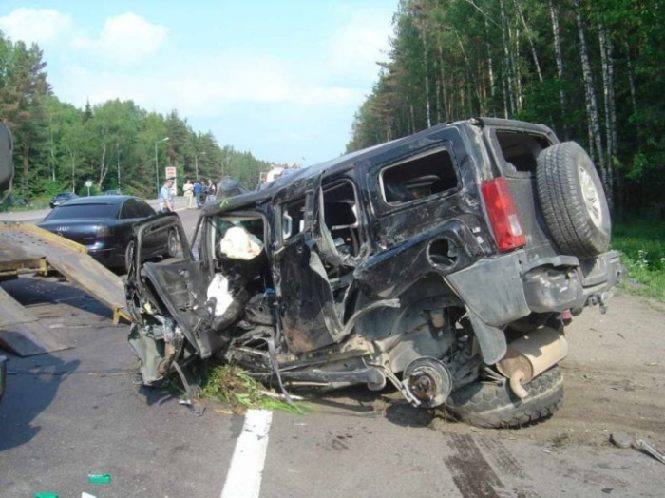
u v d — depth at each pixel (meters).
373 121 86.25
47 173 100.31
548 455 4.29
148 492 3.87
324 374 5.06
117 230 12.81
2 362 3.99
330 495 3.80
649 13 16.89
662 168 20.81
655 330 7.75
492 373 4.68
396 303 4.44
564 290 4.23
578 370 6.22
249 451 4.46
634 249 15.54
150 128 136.00
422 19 41.09
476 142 4.40
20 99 86.56
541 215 4.68
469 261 4.20
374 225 4.75
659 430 4.70
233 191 7.32
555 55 27.25
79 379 6.27
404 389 4.57
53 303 10.42
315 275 4.90
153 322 5.57
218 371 5.73
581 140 27.61
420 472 4.07
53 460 4.37
